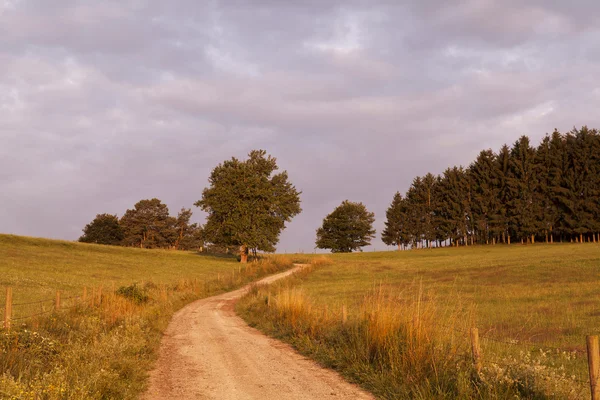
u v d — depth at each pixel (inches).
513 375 303.4
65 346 419.8
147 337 600.4
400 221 5442.9
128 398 327.3
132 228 5408.5
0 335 382.6
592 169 4005.9
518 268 1696.6
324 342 548.4
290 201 3417.8
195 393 356.5
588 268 1504.7
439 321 418.6
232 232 3122.5
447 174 5167.3
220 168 3324.3
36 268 1910.7
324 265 2669.8
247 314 979.3
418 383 335.9
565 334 616.1
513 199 4397.1
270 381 397.4
